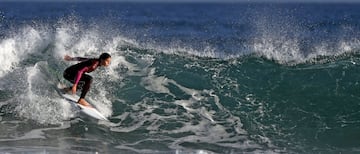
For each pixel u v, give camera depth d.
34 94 17.39
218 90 18.92
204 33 55.84
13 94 17.83
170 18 100.00
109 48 21.75
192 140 15.67
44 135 15.64
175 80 19.52
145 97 18.39
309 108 17.83
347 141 15.64
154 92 18.73
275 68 20.55
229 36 48.84
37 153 13.77
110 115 17.30
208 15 118.06
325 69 20.17
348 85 19.05
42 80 18.02
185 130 16.42
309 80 19.50
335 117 17.23
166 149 14.75
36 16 88.75
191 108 17.78
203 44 34.41
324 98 18.36
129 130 16.44
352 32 48.19
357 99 18.22
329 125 16.70
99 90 18.50
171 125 16.73
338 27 58.41
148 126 16.69
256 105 17.97
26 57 20.06
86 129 16.31
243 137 15.88
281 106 17.94
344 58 21.44
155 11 150.75
